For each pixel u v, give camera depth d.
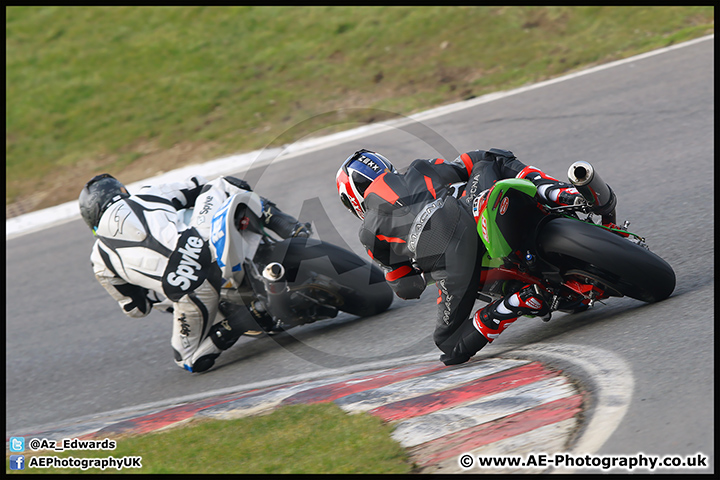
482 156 12.61
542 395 9.71
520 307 11.50
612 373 9.77
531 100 30.20
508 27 40.41
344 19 46.41
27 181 39.19
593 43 35.78
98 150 40.50
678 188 18.23
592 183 11.58
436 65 38.84
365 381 12.39
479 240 11.30
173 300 15.06
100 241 15.24
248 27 48.94
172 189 15.81
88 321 21.38
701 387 8.67
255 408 12.13
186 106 42.19
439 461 8.54
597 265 10.95
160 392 15.72
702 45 30.33
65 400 16.75
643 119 24.38
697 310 10.98
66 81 48.56
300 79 41.78
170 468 10.17
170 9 53.81
